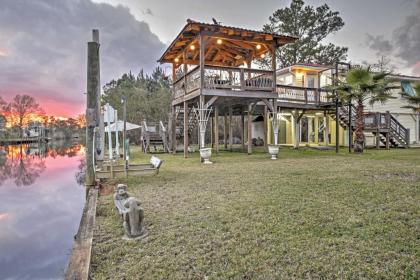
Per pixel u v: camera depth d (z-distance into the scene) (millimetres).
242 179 6465
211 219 3699
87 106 6234
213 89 11102
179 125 16875
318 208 4070
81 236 3104
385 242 2887
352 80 12688
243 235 3135
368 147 17031
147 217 3836
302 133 20875
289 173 7195
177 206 4352
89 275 2354
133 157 12773
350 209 4004
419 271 2307
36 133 48812
